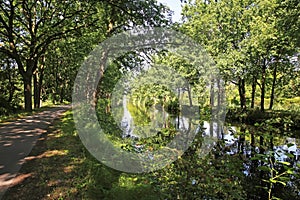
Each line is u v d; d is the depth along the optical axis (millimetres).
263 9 18719
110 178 4465
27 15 18844
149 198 3803
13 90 27094
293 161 5676
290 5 12258
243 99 20719
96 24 15781
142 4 10938
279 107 23500
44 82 39688
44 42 18484
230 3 20516
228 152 5840
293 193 5246
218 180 4594
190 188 4340
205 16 20406
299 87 25453
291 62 21047
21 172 5145
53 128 10844
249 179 5402
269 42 17828
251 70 18984
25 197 4047
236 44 20594
